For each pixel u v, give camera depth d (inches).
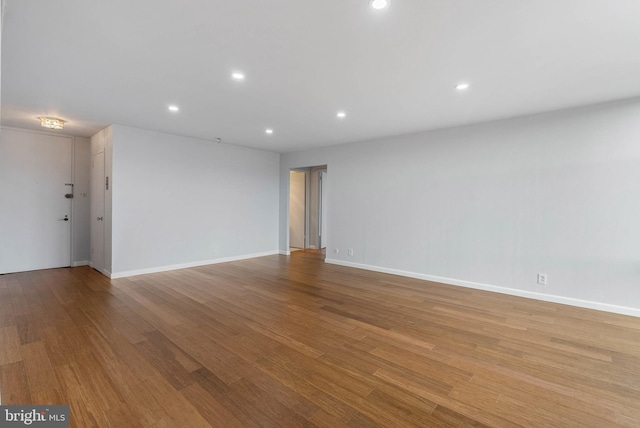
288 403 75.0
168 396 76.9
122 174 190.7
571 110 147.0
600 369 90.9
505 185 166.6
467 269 180.2
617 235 137.2
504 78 113.9
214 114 161.6
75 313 132.1
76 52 96.0
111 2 71.6
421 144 198.2
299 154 275.3
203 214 233.9
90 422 67.5
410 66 104.9
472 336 113.0
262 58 99.8
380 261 219.6
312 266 236.7
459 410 73.0
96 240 215.2
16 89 126.7
